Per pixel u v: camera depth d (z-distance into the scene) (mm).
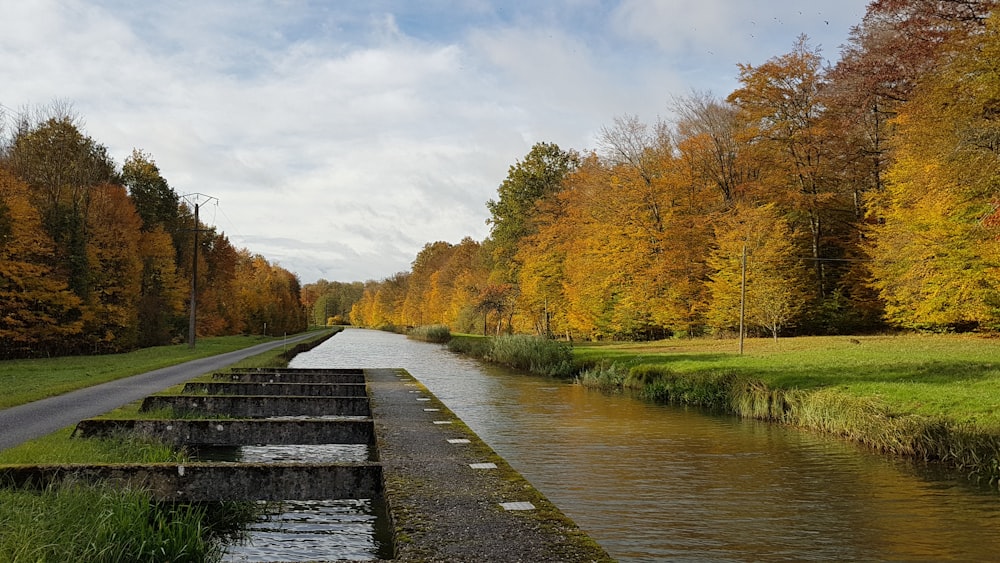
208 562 6227
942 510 8969
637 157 44156
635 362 28359
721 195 42875
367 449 12383
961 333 31266
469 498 7094
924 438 12336
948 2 29547
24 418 12227
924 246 29281
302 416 16188
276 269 132250
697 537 7738
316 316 192625
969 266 28328
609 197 44625
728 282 36938
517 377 29609
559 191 59688
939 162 27062
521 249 58406
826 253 41156
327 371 24938
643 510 8875
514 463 11836
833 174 40188
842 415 14805
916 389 16172
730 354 28719
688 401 20234
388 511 7152
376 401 15766
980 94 25641
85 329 37031
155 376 21281
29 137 43406
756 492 9867
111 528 5914
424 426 12047
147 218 61500
